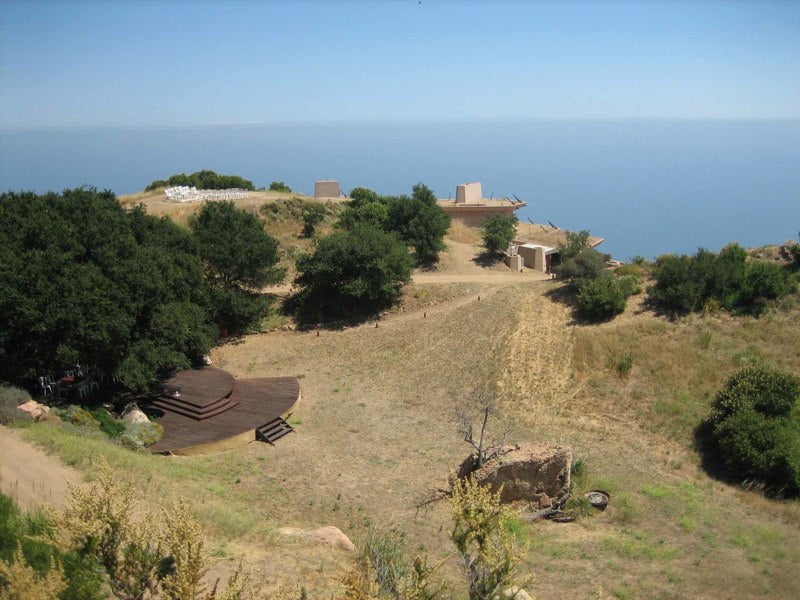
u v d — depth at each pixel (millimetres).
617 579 18453
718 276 35344
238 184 73000
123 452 21969
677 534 21453
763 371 28125
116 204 38812
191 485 21406
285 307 45000
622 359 33250
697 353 32656
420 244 50375
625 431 29250
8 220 29234
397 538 20484
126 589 11133
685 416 29438
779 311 34156
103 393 30828
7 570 9617
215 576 14422
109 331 27016
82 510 11469
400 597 11836
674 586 18172
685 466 26734
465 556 12320
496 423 30656
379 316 43688
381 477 25641
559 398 32031
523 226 73250
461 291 44969
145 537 11688
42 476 17531
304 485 24469
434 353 37844
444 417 31609
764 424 25531
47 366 26719
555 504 22891
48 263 26906
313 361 38625
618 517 22562
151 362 29344
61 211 31141
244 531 17750
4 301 25000
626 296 37906
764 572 19047
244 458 26469
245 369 37750
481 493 12734
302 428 30266
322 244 44250
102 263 29344
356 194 63250
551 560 19531
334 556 17047
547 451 23688
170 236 39219
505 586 11875
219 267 41250
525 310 39562
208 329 36656
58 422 23516
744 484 25094
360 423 31016
